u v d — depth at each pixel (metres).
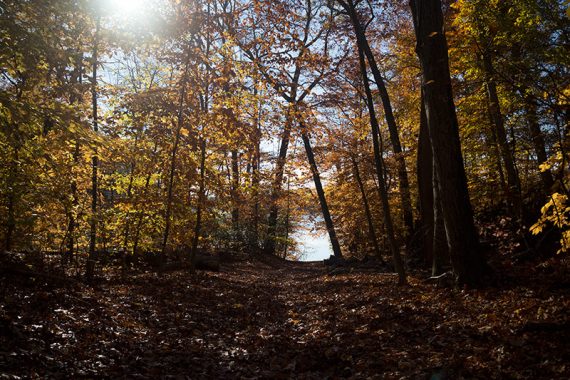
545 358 4.84
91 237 10.60
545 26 8.30
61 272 9.48
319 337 7.52
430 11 9.58
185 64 12.76
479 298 7.99
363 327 7.78
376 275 14.68
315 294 13.05
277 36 14.09
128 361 5.60
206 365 5.88
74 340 5.76
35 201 7.88
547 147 11.84
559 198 7.33
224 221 25.58
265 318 9.66
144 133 12.69
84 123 7.79
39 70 7.75
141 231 13.09
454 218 9.20
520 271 9.57
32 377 4.36
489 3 8.83
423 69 9.74
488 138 14.40
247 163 17.02
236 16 14.65
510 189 12.57
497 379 4.59
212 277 14.58
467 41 9.39
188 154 13.70
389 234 11.59
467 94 14.44
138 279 12.00
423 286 10.38
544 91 7.49
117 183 13.16
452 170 9.30
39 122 7.05
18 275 8.11
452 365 5.11
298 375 5.64
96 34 9.06
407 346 6.27
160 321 7.93
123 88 11.66
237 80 13.91
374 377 5.12
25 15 7.60
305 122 14.84
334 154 18.83
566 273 8.25
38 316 6.20
